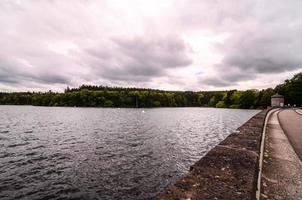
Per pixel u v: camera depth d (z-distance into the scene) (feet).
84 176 37.42
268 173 13.91
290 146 21.97
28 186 32.91
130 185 33.65
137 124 126.41
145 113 259.39
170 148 59.41
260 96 367.25
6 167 41.78
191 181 8.71
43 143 66.23
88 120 152.87
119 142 68.03
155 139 73.87
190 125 123.65
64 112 266.16
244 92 411.75
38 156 50.31
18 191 31.09
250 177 9.28
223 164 11.01
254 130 24.02
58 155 51.29
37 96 555.28
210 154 12.96
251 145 15.66
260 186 10.84
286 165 15.58
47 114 224.12
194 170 10.07
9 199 28.66
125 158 48.85
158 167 42.57
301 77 259.60
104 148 59.06
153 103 507.30
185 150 57.16
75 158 48.62
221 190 7.91
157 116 205.77
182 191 7.74
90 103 470.39
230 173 9.73
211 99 551.18
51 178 36.32
